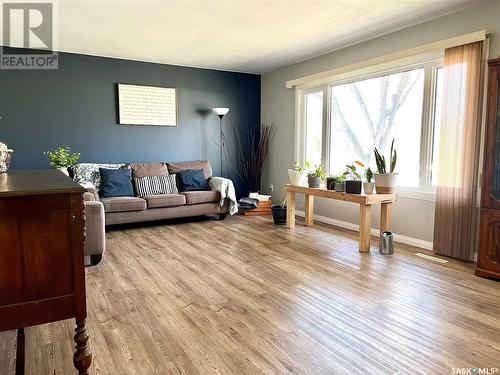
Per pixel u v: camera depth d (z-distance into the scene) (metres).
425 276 3.01
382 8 3.38
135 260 3.43
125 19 3.62
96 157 5.26
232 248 3.84
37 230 1.39
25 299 1.40
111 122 5.31
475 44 3.25
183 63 5.63
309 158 5.59
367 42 4.38
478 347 1.95
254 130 6.48
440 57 3.65
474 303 2.50
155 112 5.59
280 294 2.65
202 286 2.80
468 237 3.37
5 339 2.05
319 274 3.06
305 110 5.57
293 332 2.11
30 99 4.80
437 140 3.82
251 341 2.01
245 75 6.33
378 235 4.40
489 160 2.92
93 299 2.56
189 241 4.13
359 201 3.67
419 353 1.90
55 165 4.49
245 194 6.50
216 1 3.17
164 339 2.03
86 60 5.08
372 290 2.72
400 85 4.19
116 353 1.89
